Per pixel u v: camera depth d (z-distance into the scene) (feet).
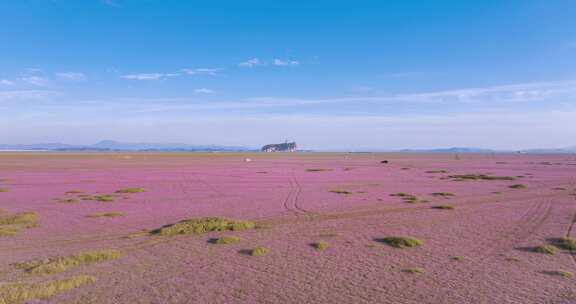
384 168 251.80
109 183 138.31
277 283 34.96
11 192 109.29
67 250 46.29
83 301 30.40
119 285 34.14
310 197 99.96
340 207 82.64
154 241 51.06
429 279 36.09
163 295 31.83
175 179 155.84
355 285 34.47
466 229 59.41
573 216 70.85
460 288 33.68
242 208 81.51
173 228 56.44
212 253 45.16
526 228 59.98
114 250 45.44
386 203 88.53
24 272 37.47
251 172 200.85
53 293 31.94
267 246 48.65
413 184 137.69
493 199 95.40
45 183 136.87
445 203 88.43
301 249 47.19
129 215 72.28
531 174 189.78
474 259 42.83
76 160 340.80
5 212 74.54
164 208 81.46
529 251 46.29
